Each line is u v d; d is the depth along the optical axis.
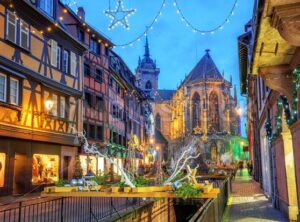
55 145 25.02
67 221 11.51
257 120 27.44
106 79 37.59
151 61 123.94
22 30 21.56
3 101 19.33
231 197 20.00
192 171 10.55
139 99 57.59
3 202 17.56
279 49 8.98
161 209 15.92
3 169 19.48
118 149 40.94
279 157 14.16
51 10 25.91
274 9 6.63
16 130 20.33
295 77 9.32
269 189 18.69
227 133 83.75
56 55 25.55
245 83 38.16
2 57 19.31
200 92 88.12
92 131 33.72
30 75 22.03
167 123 102.31
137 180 11.30
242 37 23.03
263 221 11.78
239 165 64.12
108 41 37.44
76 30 32.09
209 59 94.25
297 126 9.80
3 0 19.72
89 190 10.41
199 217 5.21
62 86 25.86
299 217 10.35
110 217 10.34
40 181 22.83
